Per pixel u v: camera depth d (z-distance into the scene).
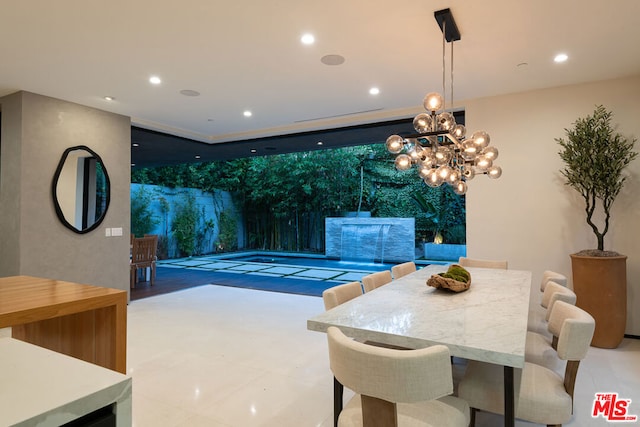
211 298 5.80
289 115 5.53
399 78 4.06
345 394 2.69
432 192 10.65
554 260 4.32
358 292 2.76
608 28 2.96
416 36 3.11
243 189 13.68
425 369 1.30
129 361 3.28
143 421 2.31
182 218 11.77
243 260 11.25
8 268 4.42
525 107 4.48
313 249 12.41
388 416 1.36
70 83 4.15
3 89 4.31
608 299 3.63
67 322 2.15
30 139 4.39
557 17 2.80
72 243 4.77
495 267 4.09
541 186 4.39
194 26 2.93
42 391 0.75
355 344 1.40
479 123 4.71
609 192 3.78
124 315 2.04
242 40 3.17
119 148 5.35
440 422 1.53
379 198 11.55
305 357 3.38
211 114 5.45
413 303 2.32
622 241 4.02
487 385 1.81
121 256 5.33
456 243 10.30
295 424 2.29
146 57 3.50
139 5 2.63
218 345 3.69
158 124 6.03
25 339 2.04
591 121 3.82
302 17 2.81
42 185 4.50
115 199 5.27
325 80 4.12
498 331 1.76
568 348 1.74
